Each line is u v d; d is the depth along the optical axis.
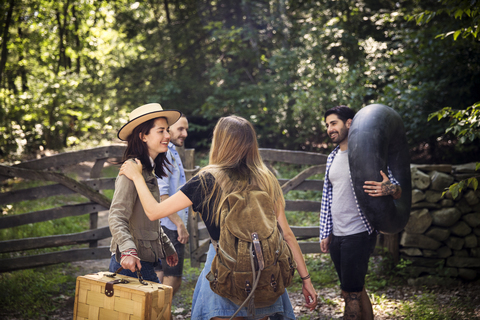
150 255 2.30
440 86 6.96
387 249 4.95
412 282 4.70
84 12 14.51
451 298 4.19
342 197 3.37
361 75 8.67
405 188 3.63
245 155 2.11
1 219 4.68
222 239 1.92
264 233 1.90
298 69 10.77
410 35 7.35
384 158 3.27
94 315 2.02
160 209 2.06
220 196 1.98
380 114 3.45
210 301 2.01
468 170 4.85
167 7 15.95
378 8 10.17
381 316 3.76
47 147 12.76
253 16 12.44
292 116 10.77
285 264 1.95
